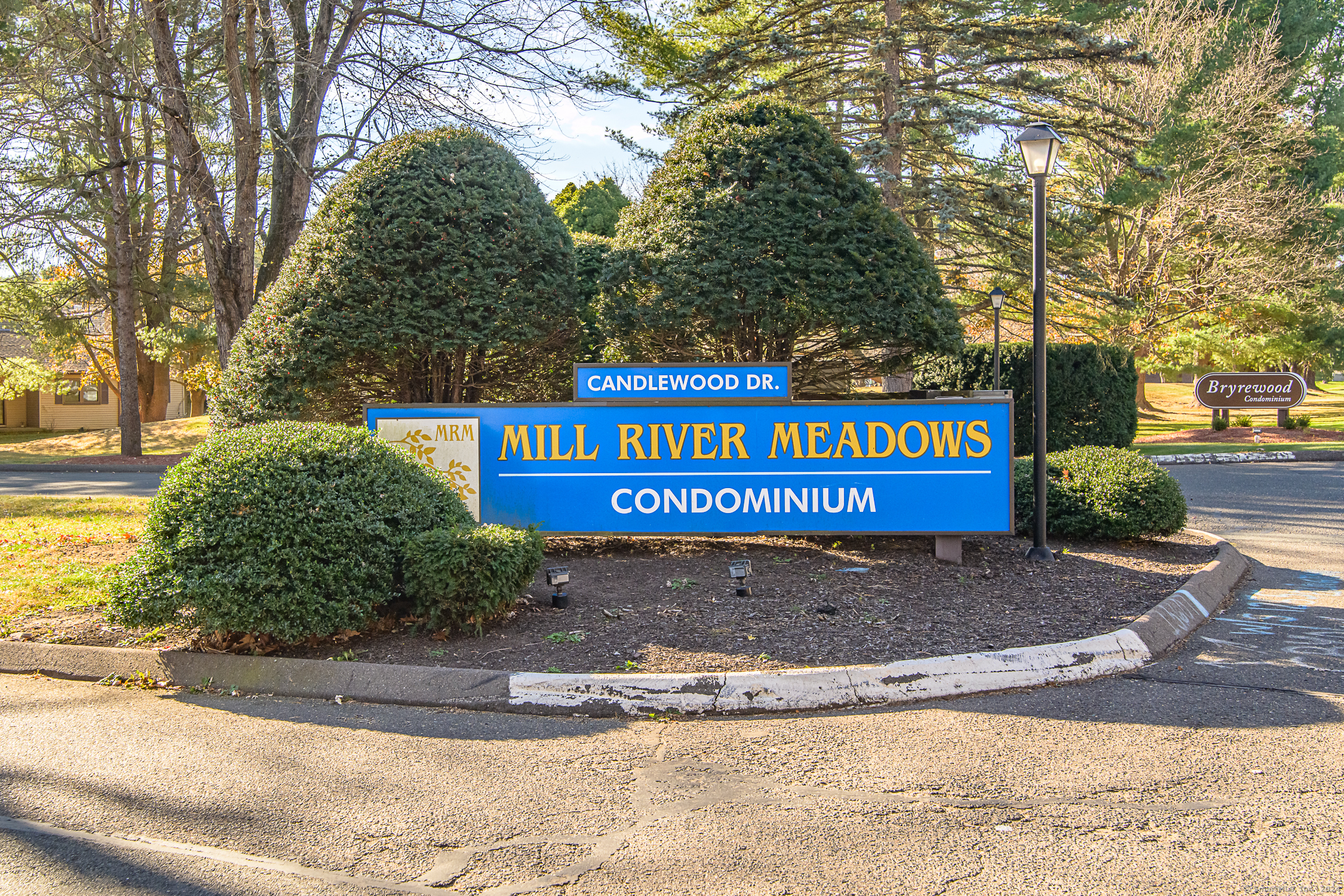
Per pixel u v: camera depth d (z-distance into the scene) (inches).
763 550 346.3
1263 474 701.3
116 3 545.3
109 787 161.3
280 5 525.0
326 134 537.3
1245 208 1025.5
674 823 146.9
